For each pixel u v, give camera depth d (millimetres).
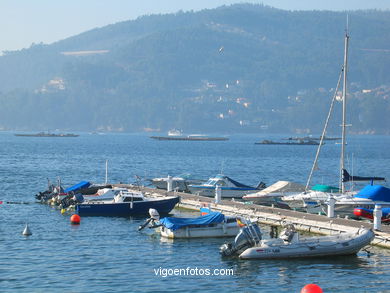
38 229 60500
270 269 45719
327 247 48375
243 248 49156
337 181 129875
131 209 68688
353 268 45844
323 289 41312
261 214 63469
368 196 64375
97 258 48781
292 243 48562
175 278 43625
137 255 49875
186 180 92562
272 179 132625
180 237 55844
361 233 49656
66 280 42906
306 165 180625
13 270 45125
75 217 63531
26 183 108812
